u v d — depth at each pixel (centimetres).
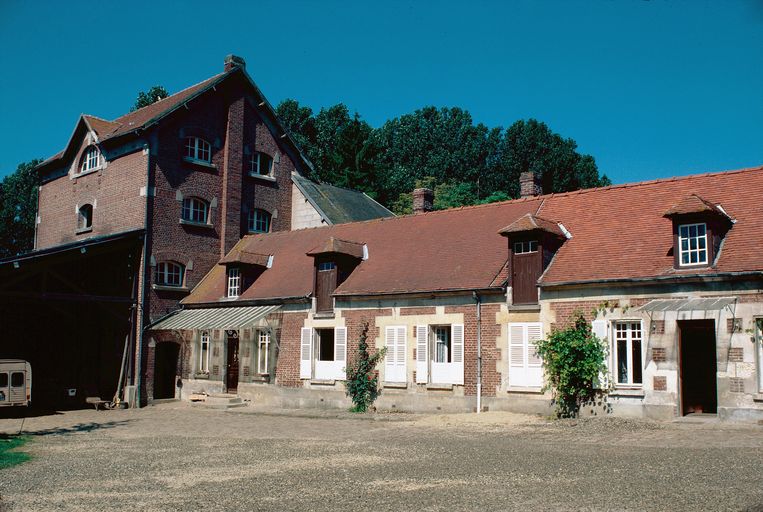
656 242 2012
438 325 2298
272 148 3662
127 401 2919
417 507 960
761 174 2058
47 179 3766
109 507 991
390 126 8575
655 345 1869
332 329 2598
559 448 1469
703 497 968
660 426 1731
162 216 3120
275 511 954
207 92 3347
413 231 2731
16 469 1330
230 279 3014
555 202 2442
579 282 1995
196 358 3058
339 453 1481
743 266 1766
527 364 2092
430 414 2220
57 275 2738
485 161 7688
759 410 1692
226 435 1875
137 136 3127
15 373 2473
